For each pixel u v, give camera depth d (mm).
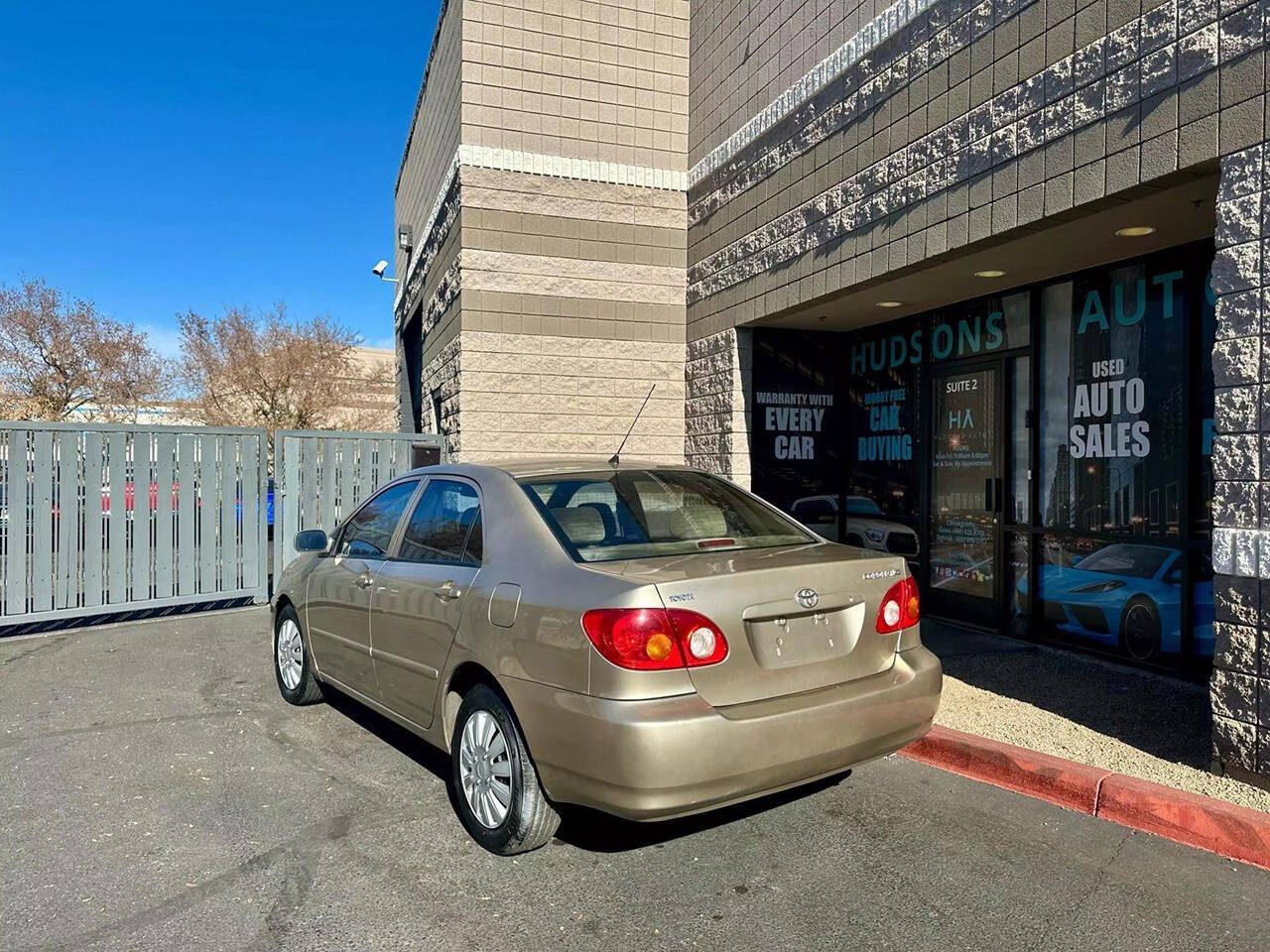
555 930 3125
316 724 5508
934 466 8258
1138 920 3156
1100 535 6512
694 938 3068
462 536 4215
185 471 8930
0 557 7879
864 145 6914
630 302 10367
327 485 9805
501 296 9938
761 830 3943
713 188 9695
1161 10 4461
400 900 3334
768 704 3303
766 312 8484
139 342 27094
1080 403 6680
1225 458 4094
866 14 6902
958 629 7730
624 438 10359
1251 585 3967
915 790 4395
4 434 7898
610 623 3146
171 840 3861
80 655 7355
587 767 3164
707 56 9883
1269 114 3922
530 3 9984
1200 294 5766
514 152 9961
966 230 5832
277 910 3264
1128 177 4656
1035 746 4641
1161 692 5586
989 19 5605
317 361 28797
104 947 3018
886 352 8883
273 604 6211
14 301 25109
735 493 4613
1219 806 3732
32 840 3865
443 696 4000
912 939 3051
